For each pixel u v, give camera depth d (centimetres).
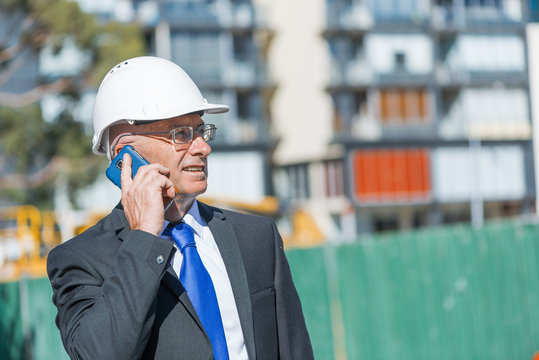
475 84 4419
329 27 4266
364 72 4316
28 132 2188
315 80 4309
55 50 2252
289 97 4462
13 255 1028
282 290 228
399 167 4312
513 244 1200
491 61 4444
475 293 1155
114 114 218
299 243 1719
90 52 2231
